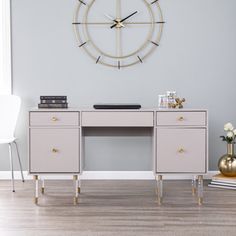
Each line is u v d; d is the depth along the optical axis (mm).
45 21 3963
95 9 3961
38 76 3994
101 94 4012
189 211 2973
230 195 3424
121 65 3994
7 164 4039
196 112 3240
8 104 3807
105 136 3779
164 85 4008
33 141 3234
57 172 3246
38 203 3193
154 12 3965
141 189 3646
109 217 2838
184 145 3256
